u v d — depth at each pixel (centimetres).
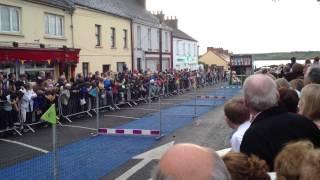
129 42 3319
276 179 230
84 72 2598
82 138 1275
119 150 1094
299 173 216
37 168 909
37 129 1446
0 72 1717
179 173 152
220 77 5178
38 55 2027
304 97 418
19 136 1313
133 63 3378
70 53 2309
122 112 1973
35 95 1431
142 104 2386
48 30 2227
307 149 226
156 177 157
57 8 2289
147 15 4016
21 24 1994
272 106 362
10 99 1313
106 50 2900
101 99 1953
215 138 1246
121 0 3734
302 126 348
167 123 1592
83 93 1750
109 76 2133
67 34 2391
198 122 1598
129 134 1295
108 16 2931
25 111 1390
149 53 3747
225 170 158
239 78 4262
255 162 235
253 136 343
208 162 156
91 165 935
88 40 2641
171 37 4441
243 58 4338
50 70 2189
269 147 335
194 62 5381
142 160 975
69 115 1652
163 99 2734
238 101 431
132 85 2314
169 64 4388
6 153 1068
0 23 1864
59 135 1329
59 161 977
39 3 2122
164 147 1119
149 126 1521
